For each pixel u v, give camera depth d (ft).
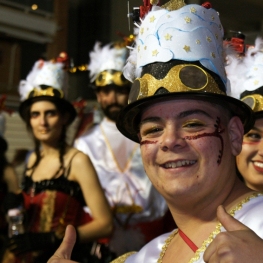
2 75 26.32
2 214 10.36
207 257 3.22
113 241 11.27
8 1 25.66
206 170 4.07
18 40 26.89
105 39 30.01
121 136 12.31
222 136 4.18
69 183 9.07
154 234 11.32
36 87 9.84
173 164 4.11
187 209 4.22
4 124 11.89
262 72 6.22
